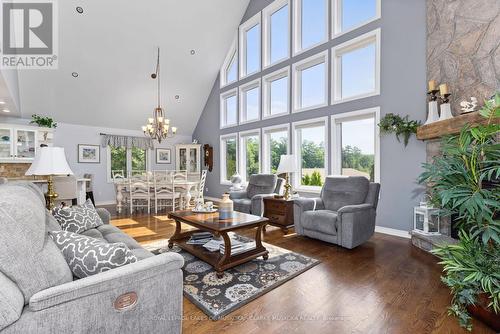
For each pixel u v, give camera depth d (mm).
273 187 4461
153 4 5203
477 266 1521
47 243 1112
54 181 3906
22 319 848
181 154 8172
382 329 1520
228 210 2852
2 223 894
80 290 941
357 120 4195
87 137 6777
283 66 5367
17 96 5066
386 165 3738
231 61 7051
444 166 1751
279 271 2330
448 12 3016
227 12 6121
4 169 5055
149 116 7352
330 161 4453
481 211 1508
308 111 4852
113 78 6086
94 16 4969
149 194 5355
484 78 2666
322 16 4738
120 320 1035
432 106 3051
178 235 2982
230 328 1537
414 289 2000
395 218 3648
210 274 2268
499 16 2549
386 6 3715
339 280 2164
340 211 2900
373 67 4000
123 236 2158
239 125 6594
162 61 6254
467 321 1562
